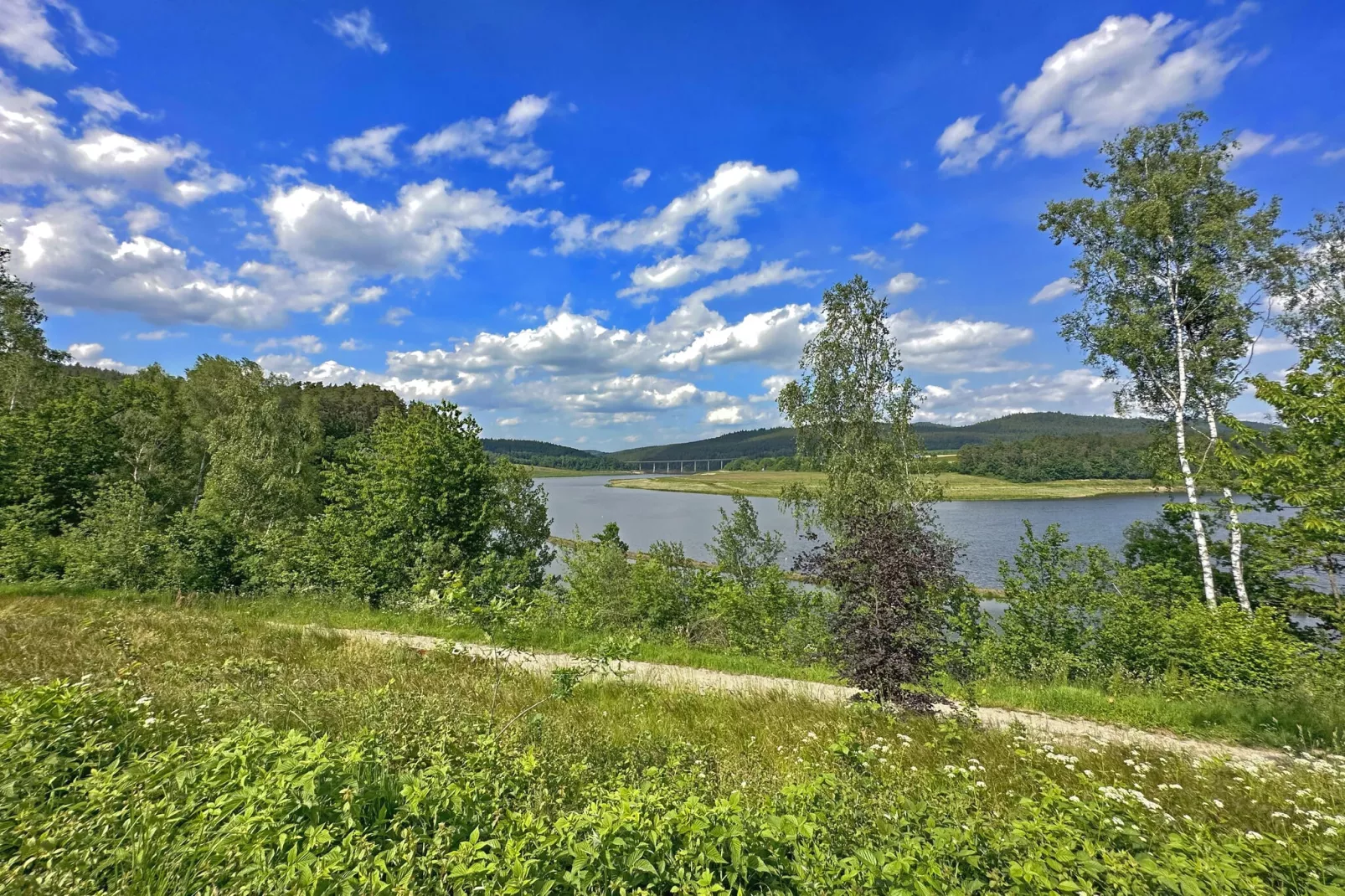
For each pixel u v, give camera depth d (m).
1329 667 11.83
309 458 44.41
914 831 3.72
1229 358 18.88
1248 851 3.57
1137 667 14.72
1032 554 18.44
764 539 32.31
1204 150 19.30
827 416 22.86
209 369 49.22
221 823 3.07
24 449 24.08
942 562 8.33
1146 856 3.21
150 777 3.35
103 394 40.91
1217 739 9.19
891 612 8.16
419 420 21.12
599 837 2.94
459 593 7.20
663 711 8.76
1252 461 13.58
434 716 5.87
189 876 2.66
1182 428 19.38
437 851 2.87
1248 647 13.00
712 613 22.33
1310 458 11.69
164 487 36.56
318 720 5.43
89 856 2.68
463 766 4.46
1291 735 8.86
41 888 2.46
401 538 19.17
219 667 7.70
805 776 5.23
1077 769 6.38
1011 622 16.84
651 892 2.78
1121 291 20.14
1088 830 3.69
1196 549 20.39
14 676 6.70
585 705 8.69
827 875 3.03
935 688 8.27
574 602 21.52
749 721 8.29
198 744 4.39
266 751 3.71
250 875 2.67
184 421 47.16
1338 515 11.57
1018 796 5.29
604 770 5.29
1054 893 2.77
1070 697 11.12
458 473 20.27
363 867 2.74
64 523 21.88
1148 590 18.19
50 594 15.12
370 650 10.91
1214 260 19.12
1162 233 18.95
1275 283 18.03
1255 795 5.67
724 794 4.72
